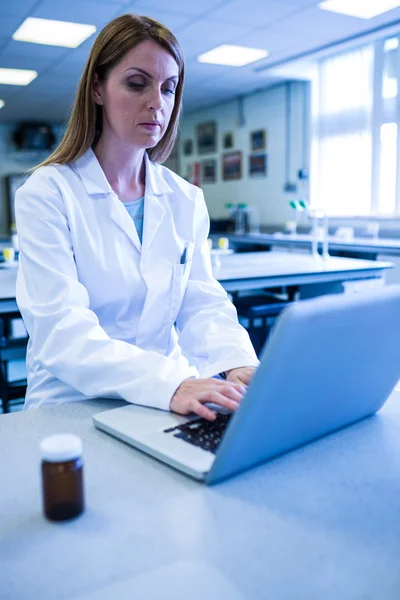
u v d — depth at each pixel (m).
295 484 0.69
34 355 1.05
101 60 1.08
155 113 1.07
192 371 1.05
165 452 0.73
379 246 4.29
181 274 1.24
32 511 0.63
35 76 5.77
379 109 5.07
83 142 1.17
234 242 6.19
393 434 0.84
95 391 0.96
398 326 0.76
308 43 4.83
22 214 1.09
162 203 1.29
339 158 5.56
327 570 0.52
